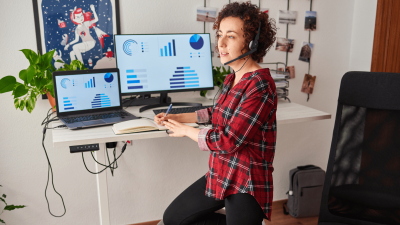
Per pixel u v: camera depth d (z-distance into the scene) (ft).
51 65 5.35
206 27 6.59
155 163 6.98
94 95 5.24
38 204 6.38
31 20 5.60
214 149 3.55
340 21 7.54
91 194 6.68
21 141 6.01
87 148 4.49
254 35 3.57
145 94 5.90
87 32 5.91
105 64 6.13
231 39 3.58
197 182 4.59
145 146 6.81
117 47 5.53
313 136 8.08
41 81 5.10
